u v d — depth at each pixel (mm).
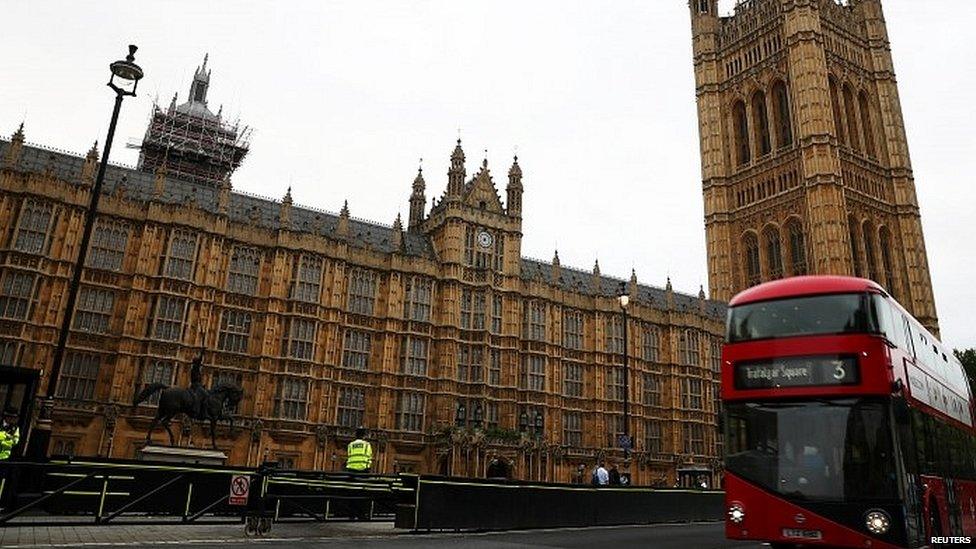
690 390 76125
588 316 71938
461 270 63344
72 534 19016
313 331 54812
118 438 45875
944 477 20375
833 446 16266
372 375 57438
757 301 18688
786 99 105375
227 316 52438
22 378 23656
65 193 47875
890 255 102000
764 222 103688
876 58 111938
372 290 59500
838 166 96875
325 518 26266
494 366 63312
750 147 108938
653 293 84312
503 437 58938
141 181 53688
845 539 15570
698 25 121625
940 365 23984
